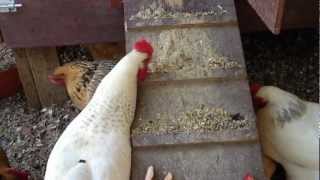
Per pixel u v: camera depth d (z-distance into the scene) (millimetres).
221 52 934
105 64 1107
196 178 762
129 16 1006
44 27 1229
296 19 1279
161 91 876
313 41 1425
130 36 965
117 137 797
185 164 777
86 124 816
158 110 849
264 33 1461
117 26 1233
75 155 781
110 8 1208
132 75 864
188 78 889
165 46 946
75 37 1249
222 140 797
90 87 1065
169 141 802
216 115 833
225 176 762
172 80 887
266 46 1436
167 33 969
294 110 922
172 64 915
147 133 815
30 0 1189
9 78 1413
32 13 1207
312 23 1286
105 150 777
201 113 838
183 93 871
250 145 792
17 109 1403
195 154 787
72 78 1119
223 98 858
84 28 1235
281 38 1447
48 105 1390
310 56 1390
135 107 855
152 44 951
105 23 1229
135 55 884
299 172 940
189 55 930
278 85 1315
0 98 1444
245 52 1421
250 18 1271
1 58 1493
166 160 783
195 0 1031
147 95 873
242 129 810
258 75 1349
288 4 1254
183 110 845
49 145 1291
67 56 1464
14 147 1297
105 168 756
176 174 768
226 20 989
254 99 949
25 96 1428
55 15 1213
